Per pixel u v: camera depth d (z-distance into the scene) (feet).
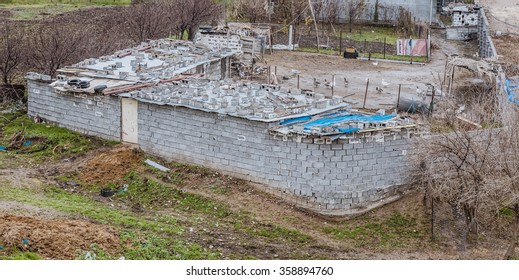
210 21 266.77
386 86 208.13
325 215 128.16
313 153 127.03
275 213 127.65
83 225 111.75
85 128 152.66
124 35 230.48
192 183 134.62
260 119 129.59
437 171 127.03
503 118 129.49
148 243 110.22
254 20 282.15
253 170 132.57
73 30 228.22
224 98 142.31
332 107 142.61
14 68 184.14
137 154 143.43
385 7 291.38
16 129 155.74
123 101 145.89
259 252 115.96
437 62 245.45
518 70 200.03
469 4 301.22
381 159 130.62
